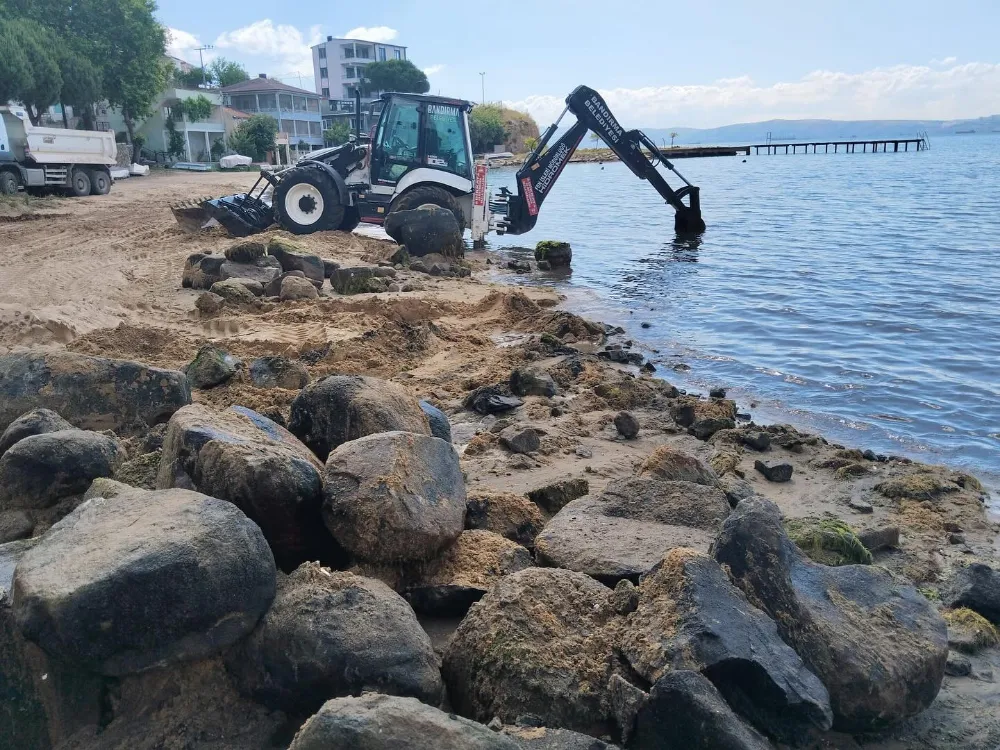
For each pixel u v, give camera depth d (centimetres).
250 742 295
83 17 4316
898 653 341
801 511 571
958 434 756
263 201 1838
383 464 395
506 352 955
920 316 1184
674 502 460
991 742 330
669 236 2247
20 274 1285
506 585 348
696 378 928
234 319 1041
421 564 391
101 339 889
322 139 7394
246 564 310
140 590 287
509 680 310
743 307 1280
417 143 1781
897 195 3469
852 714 326
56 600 277
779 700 304
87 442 463
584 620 339
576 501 473
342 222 1836
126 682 300
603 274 1622
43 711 298
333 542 386
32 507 449
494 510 461
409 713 251
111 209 2377
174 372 626
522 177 1919
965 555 508
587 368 909
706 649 305
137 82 4616
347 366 875
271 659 302
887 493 600
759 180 4853
